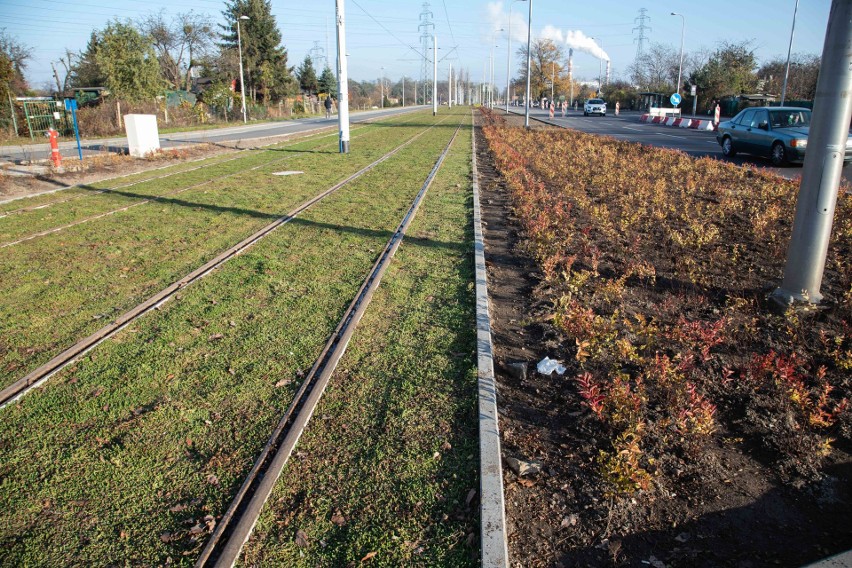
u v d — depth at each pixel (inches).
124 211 431.2
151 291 257.4
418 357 194.4
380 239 345.7
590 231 370.6
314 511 125.9
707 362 193.0
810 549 118.2
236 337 209.3
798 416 162.6
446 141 1066.7
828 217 226.5
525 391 178.5
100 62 1530.5
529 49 1439.5
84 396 170.1
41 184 560.7
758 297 251.1
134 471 137.7
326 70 3814.0
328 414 161.9
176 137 1210.0
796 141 697.0
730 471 142.2
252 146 988.6
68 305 241.1
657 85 3102.9
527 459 145.2
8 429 154.3
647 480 130.3
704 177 578.2
